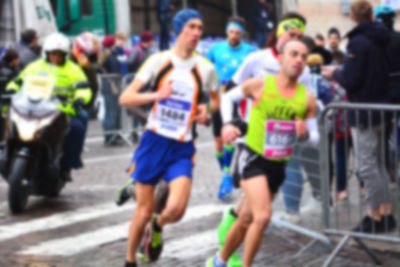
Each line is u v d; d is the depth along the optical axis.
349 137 25.55
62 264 19.81
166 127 17.81
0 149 39.12
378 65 22.42
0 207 27.17
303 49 16.81
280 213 22.95
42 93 25.98
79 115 27.86
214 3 73.62
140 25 69.25
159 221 17.95
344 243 19.31
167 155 17.77
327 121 19.64
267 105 16.81
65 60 27.02
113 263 19.80
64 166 27.86
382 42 22.56
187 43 17.84
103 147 44.59
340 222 22.05
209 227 23.56
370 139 21.16
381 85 22.48
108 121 45.38
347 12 52.12
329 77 24.66
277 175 17.02
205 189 29.92
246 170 16.91
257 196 16.44
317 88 26.66
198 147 42.72
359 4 22.66
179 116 17.88
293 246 21.14
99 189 30.50
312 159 21.83
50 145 25.83
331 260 19.05
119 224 24.27
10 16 53.47
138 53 52.06
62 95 26.72
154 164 17.70
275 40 21.36
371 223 19.95
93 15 57.59
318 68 26.92
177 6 72.06
